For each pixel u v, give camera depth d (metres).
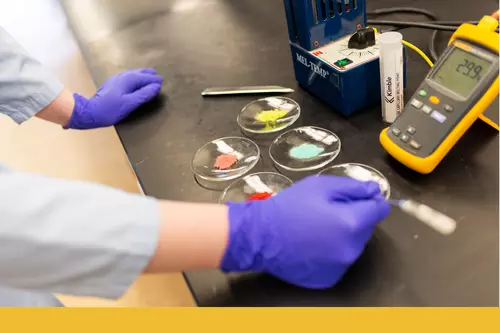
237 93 0.86
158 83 0.92
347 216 0.48
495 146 0.62
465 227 0.53
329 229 0.48
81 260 0.41
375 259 0.52
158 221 0.43
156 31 1.17
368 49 0.72
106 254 0.41
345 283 0.51
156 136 0.80
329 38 0.75
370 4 1.02
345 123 0.73
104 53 1.12
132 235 0.42
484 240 0.51
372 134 0.69
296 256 0.48
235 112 0.82
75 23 1.30
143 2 1.32
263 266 0.50
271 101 0.81
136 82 0.90
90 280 0.43
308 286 0.51
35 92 0.81
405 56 0.76
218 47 1.04
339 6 0.74
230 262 0.49
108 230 0.41
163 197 0.67
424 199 0.57
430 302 0.47
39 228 0.40
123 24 1.24
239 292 0.52
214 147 0.74
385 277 0.50
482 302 0.46
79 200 0.42
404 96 0.73
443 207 0.56
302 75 0.80
